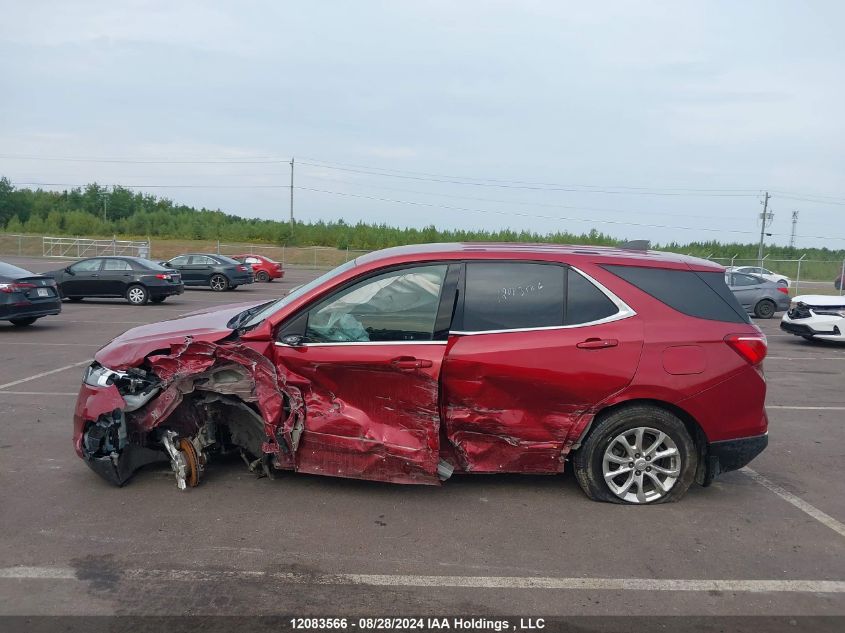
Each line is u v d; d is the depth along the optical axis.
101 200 85.94
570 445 4.89
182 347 4.80
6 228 72.25
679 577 3.96
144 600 3.61
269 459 5.20
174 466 5.04
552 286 4.92
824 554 4.30
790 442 6.87
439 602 3.64
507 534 4.46
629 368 4.77
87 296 21.58
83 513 4.67
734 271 22.50
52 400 7.91
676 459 4.93
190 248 56.84
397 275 4.91
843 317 14.13
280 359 4.83
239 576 3.87
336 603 3.61
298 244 66.69
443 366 4.73
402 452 4.73
